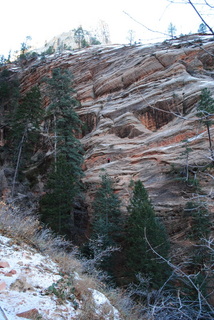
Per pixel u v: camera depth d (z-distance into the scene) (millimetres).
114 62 43312
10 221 6176
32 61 67250
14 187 23469
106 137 30188
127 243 15359
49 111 26422
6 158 30281
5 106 41375
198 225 14680
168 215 17781
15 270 3896
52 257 5551
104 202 17984
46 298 3418
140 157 24500
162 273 11250
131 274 11891
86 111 37375
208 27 1999
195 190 16734
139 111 30109
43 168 28797
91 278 5391
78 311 3498
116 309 4648
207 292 8094
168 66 34375
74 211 21281
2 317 2486
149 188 20578
